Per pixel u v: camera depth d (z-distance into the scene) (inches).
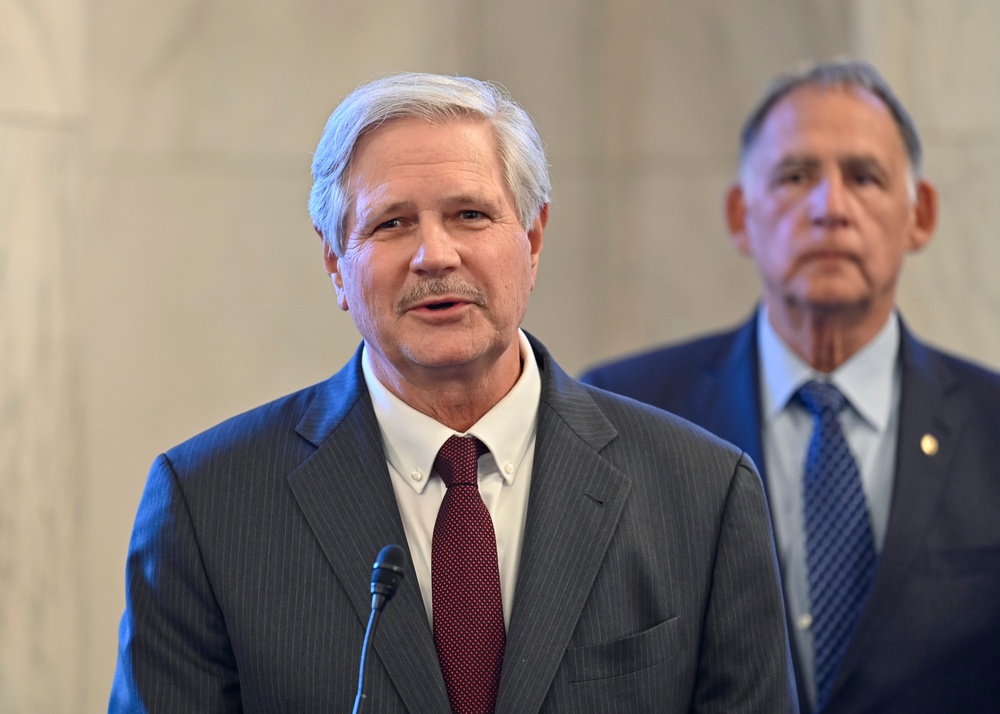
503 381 268.7
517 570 255.4
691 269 644.7
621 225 652.7
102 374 535.5
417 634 243.8
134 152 543.8
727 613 260.2
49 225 468.4
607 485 262.1
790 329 404.5
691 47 641.6
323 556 251.4
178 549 254.1
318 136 571.8
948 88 572.4
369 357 274.1
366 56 583.8
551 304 642.8
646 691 246.5
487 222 251.4
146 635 251.4
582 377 445.1
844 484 379.2
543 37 637.9
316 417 272.4
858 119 397.1
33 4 465.1
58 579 466.6
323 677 241.9
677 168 645.9
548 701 241.6
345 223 257.0
